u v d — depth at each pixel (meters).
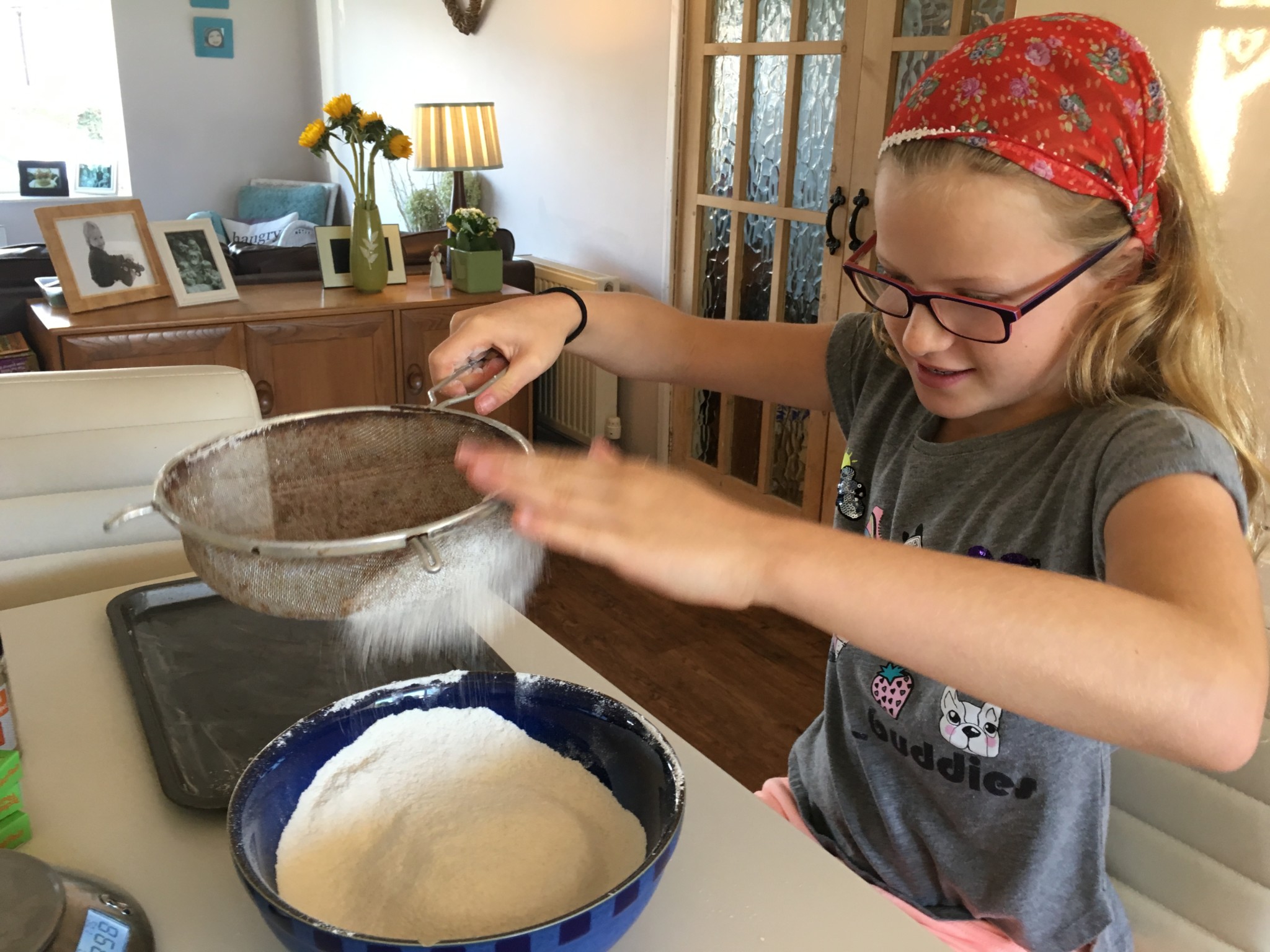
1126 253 0.70
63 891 0.56
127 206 2.60
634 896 0.53
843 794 0.95
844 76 2.48
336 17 5.40
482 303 2.91
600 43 3.34
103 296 2.53
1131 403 0.74
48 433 1.20
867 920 0.64
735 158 2.88
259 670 0.90
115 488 1.24
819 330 1.09
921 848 0.91
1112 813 0.98
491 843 0.63
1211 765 0.53
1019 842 0.84
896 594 0.52
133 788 0.75
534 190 3.93
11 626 0.99
